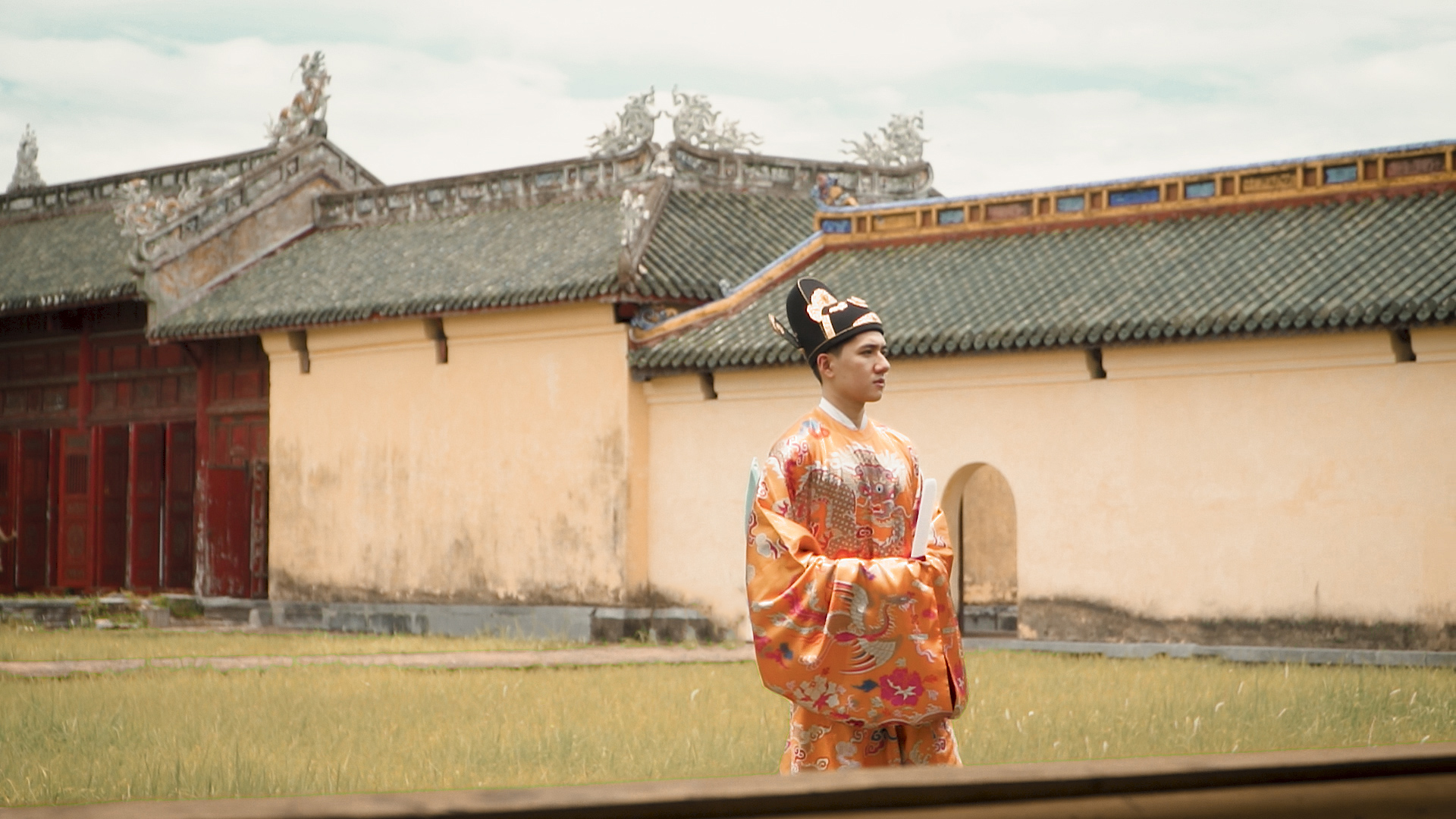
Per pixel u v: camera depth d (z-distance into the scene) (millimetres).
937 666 5359
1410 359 18672
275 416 28812
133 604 28828
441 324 26578
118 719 12383
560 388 25297
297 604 28156
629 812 1806
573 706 13844
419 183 29875
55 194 35156
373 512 27406
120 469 32062
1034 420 21391
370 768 9906
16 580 33469
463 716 12961
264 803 1650
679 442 24562
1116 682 15438
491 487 26031
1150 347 20266
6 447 33875
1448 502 18297
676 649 21875
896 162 29891
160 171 33750
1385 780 2152
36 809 1605
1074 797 2021
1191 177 22438
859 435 5762
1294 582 19266
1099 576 20719
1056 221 23594
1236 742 10969
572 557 25016
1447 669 16969
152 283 29078
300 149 31219
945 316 21969
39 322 33125
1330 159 21344
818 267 25344
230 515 30031
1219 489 19875
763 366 23062
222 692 14750
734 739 11305
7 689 15008
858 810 1929
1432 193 20656
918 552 5520
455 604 26281
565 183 28188
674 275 24750
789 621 5316
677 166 27359
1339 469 19047
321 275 28953
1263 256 20594
